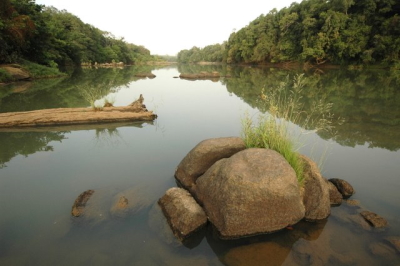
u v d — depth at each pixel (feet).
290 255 10.29
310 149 20.72
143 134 25.48
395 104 40.57
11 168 17.61
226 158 13.97
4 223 11.82
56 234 11.19
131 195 13.83
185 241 11.12
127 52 319.68
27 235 11.10
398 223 11.95
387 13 127.13
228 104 41.52
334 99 45.78
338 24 131.23
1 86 63.16
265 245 10.87
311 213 12.41
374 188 14.87
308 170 13.75
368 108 37.93
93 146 22.12
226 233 11.21
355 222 12.05
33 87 62.13
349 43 127.24
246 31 226.99
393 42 113.60
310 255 10.22
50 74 90.02
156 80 88.48
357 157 19.20
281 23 182.70
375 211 12.87
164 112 35.55
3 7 81.41
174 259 10.07
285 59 174.50
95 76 100.27
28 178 16.11
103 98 47.03
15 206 13.10
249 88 64.03
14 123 27.86
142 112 31.45
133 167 17.72
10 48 81.05
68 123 29.07
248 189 11.31
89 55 201.57
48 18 131.95
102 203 13.25
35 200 13.67
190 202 12.27
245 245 10.92
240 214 11.23
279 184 11.50
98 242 10.80
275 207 11.53
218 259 10.09
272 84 72.08
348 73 105.50
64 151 20.95
